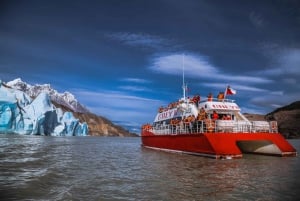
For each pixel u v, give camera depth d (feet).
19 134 334.24
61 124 412.57
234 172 49.57
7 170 53.31
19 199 31.45
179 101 105.40
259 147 82.07
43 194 33.78
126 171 52.39
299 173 48.16
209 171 50.80
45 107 357.20
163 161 68.49
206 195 32.96
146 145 130.72
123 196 32.81
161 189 36.22
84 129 500.74
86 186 38.34
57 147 139.44
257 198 31.53
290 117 438.40
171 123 101.65
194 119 84.48
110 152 109.19
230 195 32.89
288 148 76.02
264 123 79.36
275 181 41.01
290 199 31.12
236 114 86.74
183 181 41.45
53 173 49.60
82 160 74.33
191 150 80.38
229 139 71.36
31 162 67.21
